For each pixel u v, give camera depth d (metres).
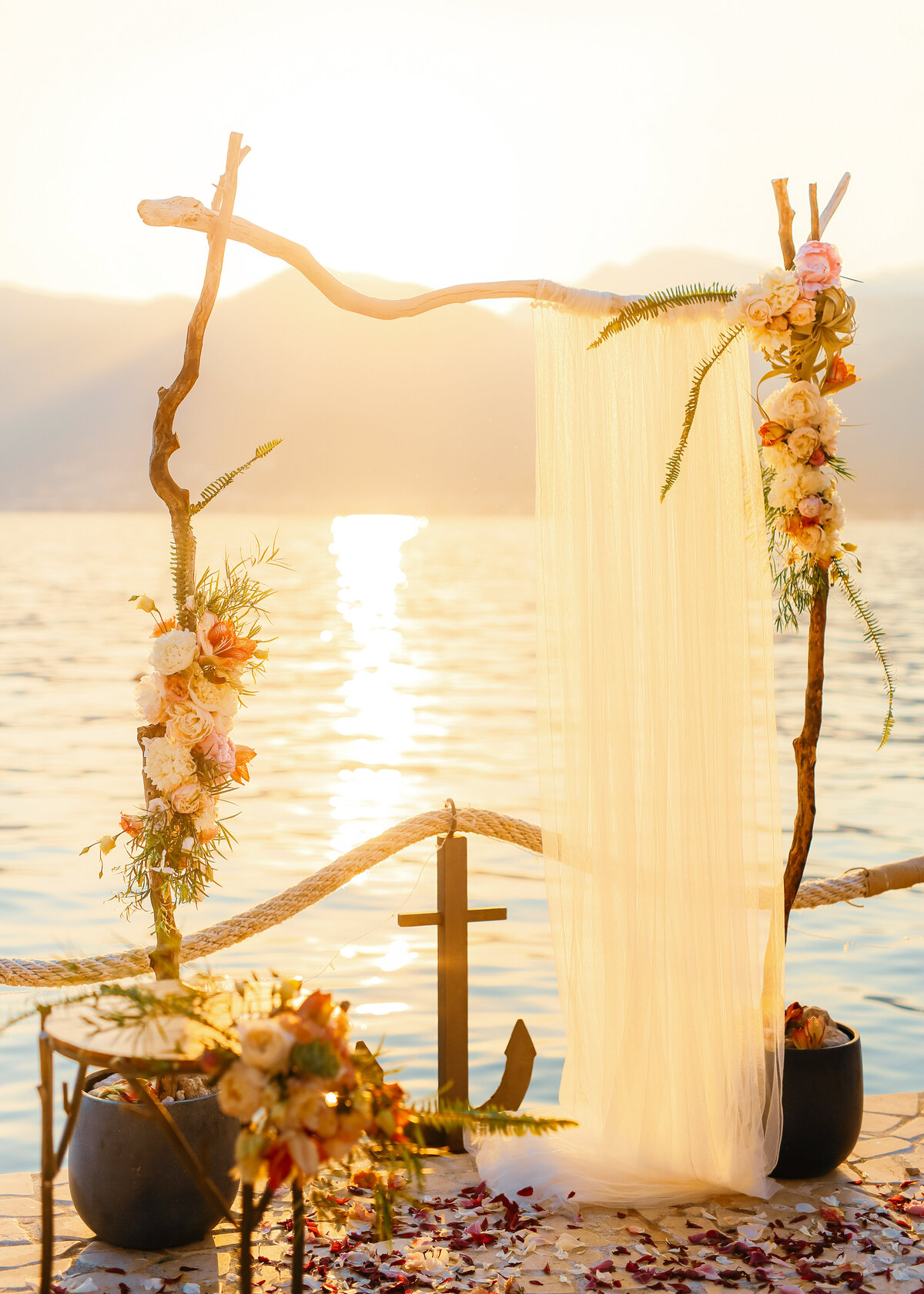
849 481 3.63
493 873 8.43
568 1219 3.38
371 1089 2.20
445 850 3.82
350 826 9.87
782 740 13.34
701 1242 3.24
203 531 107.00
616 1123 3.56
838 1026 3.83
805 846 3.75
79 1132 3.19
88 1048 2.26
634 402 3.63
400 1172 3.48
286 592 39.50
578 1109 3.69
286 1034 2.05
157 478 3.36
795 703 16.17
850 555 3.70
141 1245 3.16
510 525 160.12
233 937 3.67
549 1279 3.04
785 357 3.69
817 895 4.03
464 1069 3.85
